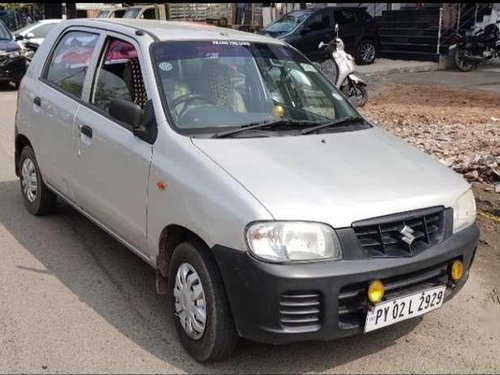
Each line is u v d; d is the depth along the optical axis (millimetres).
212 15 26281
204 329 3381
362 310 3188
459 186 3695
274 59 4664
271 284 3033
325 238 3100
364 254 3158
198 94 4090
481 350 3730
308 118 4289
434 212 3445
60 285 4387
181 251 3516
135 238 4039
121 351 3578
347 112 4570
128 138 4031
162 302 4176
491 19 18188
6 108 12289
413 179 3580
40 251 4973
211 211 3260
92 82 4699
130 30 4500
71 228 5477
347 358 3598
